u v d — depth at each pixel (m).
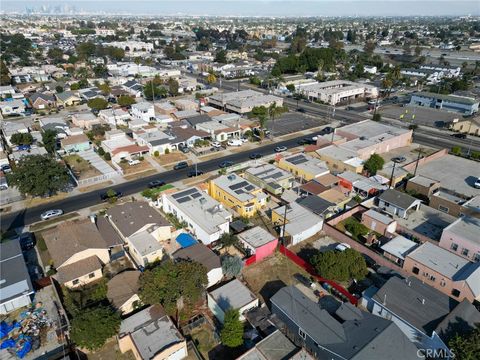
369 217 51.94
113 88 132.38
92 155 78.19
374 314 36.59
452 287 38.81
